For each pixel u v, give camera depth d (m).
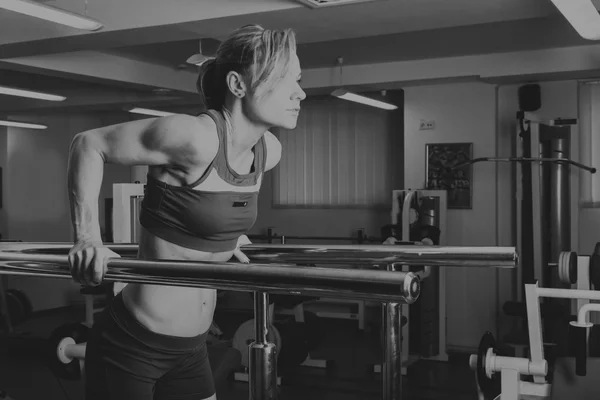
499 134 6.77
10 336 6.38
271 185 8.66
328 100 8.30
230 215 1.27
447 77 6.49
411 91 7.04
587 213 6.61
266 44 1.19
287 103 1.23
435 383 5.39
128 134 1.20
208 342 6.00
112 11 4.27
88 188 1.20
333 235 8.34
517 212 6.52
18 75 7.23
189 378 1.44
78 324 3.22
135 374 1.32
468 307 6.81
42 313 8.52
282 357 5.32
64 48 4.83
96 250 1.08
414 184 7.04
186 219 1.25
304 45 5.93
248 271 0.87
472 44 5.89
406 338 6.00
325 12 3.96
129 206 3.67
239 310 8.25
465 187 6.80
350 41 5.74
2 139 8.42
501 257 1.18
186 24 4.15
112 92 7.95
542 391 2.82
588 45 5.93
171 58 6.61
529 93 6.48
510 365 2.68
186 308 1.34
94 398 1.37
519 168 6.51
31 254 1.17
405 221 5.92
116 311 1.34
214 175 1.22
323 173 8.36
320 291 0.81
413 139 7.04
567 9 3.05
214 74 1.27
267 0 3.90
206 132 1.19
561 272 3.61
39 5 3.20
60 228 9.13
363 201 8.16
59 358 3.10
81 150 1.22
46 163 8.96
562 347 5.30
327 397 4.93
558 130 6.02
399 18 4.15
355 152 8.18
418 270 5.70
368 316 7.87
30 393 4.92
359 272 0.79
